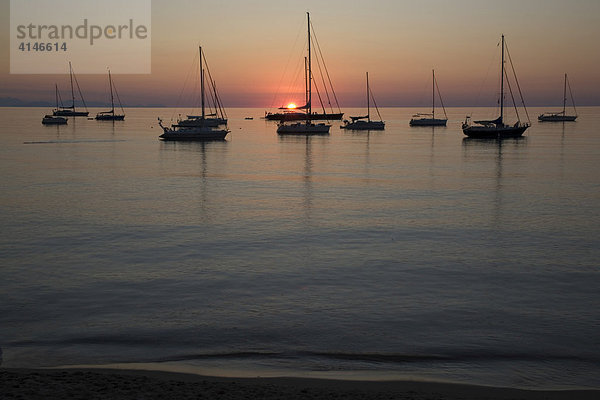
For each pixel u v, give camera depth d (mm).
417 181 51938
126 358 14484
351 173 58406
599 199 41500
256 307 18453
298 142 106562
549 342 15609
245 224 31984
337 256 25062
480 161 70625
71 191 45031
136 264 23609
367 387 12336
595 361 14375
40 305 18562
